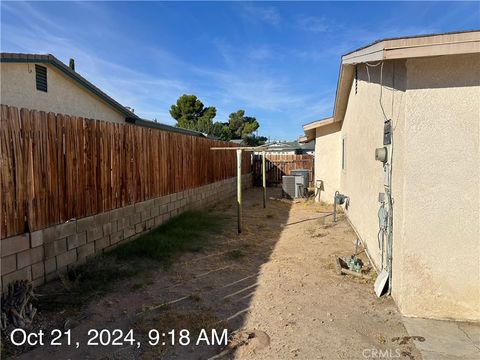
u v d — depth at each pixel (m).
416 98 3.51
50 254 4.21
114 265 4.89
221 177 12.52
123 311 3.71
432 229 3.59
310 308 3.86
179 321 3.51
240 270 5.12
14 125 3.65
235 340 3.17
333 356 2.94
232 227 8.16
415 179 3.58
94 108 11.38
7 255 3.57
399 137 3.78
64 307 3.70
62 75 9.88
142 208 6.59
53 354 2.91
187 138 9.09
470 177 3.49
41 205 4.04
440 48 3.21
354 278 4.80
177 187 8.38
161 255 5.55
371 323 3.52
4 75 8.12
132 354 2.94
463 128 3.46
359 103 7.12
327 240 7.04
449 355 2.95
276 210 11.02
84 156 4.84
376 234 5.16
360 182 6.94
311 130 13.22
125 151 5.96
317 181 13.04
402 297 3.71
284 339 3.20
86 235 4.90
